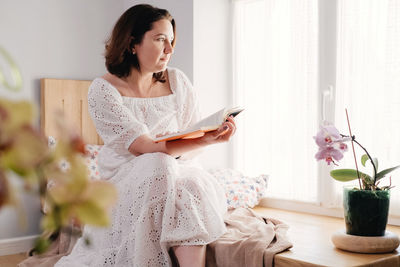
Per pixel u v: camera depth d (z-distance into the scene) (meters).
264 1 2.99
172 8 3.19
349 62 2.57
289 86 2.88
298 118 2.83
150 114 2.20
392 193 2.43
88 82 3.37
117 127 2.07
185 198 1.83
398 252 1.84
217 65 3.15
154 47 2.12
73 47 3.38
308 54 2.77
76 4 3.38
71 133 0.48
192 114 2.37
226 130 1.86
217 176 2.82
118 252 1.86
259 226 2.02
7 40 3.12
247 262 1.81
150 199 1.84
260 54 3.03
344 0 2.58
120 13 3.58
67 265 2.02
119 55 2.16
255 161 3.07
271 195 2.98
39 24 3.23
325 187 2.68
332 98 2.64
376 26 2.47
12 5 3.13
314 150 2.75
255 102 3.06
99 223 0.48
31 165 0.45
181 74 2.37
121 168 2.06
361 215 1.83
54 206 0.48
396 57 2.39
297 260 1.71
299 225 2.42
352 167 2.56
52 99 3.21
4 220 3.11
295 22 2.84
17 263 2.89
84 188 0.48
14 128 0.45
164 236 1.78
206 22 3.09
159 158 1.89
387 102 2.42
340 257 1.76
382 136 2.45
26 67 3.19
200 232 1.78
